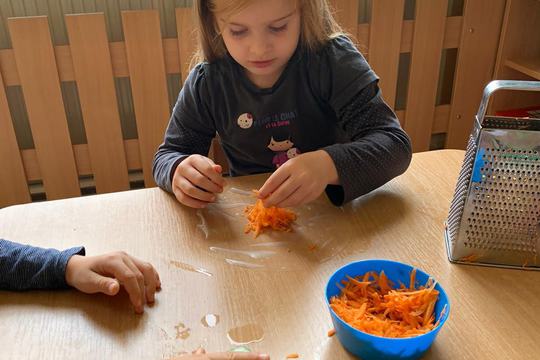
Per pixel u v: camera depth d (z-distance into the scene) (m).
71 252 0.72
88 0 1.61
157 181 0.95
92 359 0.58
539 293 0.66
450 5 1.82
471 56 1.75
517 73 1.77
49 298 0.68
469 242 0.71
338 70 1.03
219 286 0.68
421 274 0.63
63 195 1.69
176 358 0.55
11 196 1.67
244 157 1.17
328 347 0.58
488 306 0.64
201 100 1.10
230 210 0.86
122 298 0.67
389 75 1.71
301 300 0.66
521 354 0.57
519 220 0.68
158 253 0.75
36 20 1.43
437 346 0.58
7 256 0.71
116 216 0.85
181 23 1.51
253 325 0.62
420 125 1.83
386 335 0.57
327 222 0.82
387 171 0.89
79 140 1.83
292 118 1.10
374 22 1.62
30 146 1.79
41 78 1.50
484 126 0.65
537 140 0.63
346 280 0.64
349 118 1.02
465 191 0.68
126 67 1.55
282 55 0.96
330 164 0.86
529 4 1.68
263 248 0.76
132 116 1.82
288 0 0.89
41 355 0.59
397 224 0.81
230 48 0.96
